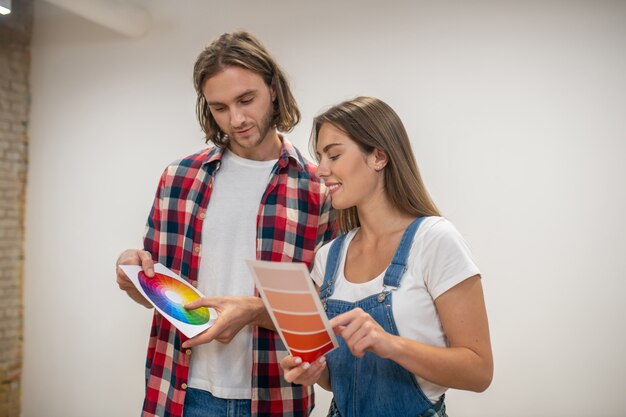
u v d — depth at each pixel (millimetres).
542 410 2582
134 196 3586
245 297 1588
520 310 2631
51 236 3863
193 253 1821
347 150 1368
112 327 3641
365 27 2969
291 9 3156
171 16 3498
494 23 2695
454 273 1226
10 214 3881
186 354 1742
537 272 2604
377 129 1371
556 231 2574
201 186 1862
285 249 1787
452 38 2775
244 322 1564
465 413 2723
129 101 3625
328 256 1494
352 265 1428
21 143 3939
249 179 1841
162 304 1524
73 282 3773
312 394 1886
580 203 2539
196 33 3422
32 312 3912
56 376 3812
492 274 2686
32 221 3936
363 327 1124
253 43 1789
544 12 2607
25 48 3955
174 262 1858
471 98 2736
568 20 2566
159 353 1816
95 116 3736
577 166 2545
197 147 3398
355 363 1346
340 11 3029
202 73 1708
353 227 1540
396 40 2895
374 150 1382
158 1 3535
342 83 3021
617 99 2488
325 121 1406
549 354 2576
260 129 1750
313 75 3096
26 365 3918
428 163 2822
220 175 1871
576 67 2555
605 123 2506
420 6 2844
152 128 3545
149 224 1955
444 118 2787
